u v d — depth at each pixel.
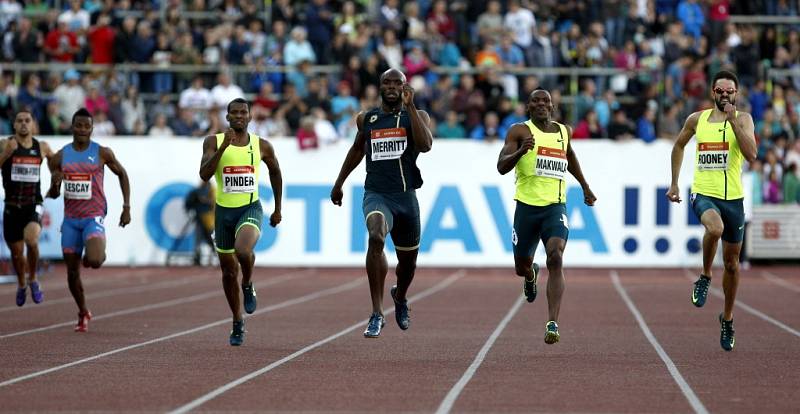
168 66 80.12
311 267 76.25
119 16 84.75
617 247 75.88
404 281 34.72
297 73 79.50
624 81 81.31
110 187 74.75
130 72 80.69
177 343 36.53
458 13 85.19
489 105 77.69
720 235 33.53
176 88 81.00
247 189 35.25
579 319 45.59
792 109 83.44
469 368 30.78
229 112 35.28
